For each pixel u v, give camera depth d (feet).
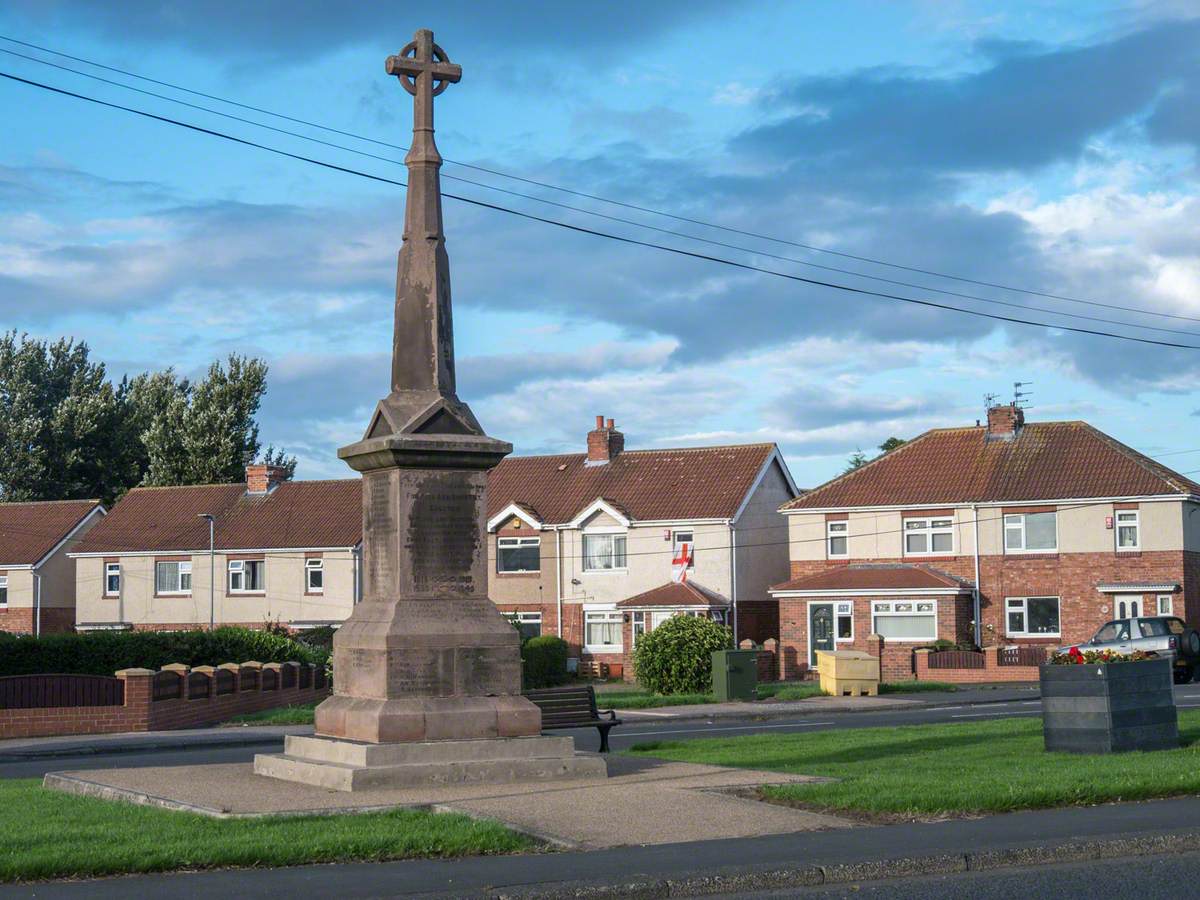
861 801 44.73
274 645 134.00
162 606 213.87
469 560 52.54
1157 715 60.29
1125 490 165.68
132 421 296.51
